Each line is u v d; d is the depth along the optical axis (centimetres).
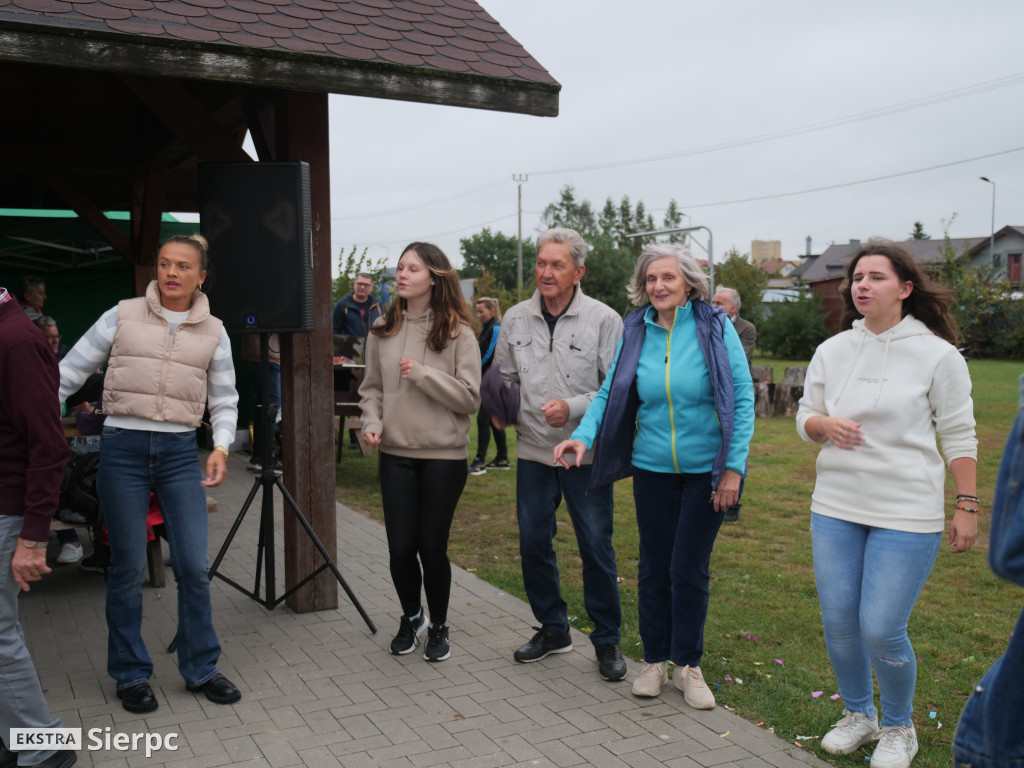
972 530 272
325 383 441
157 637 411
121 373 320
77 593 473
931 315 284
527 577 386
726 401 314
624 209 8212
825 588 296
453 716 331
